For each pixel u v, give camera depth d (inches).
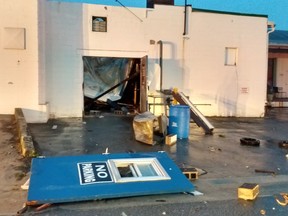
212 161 311.7
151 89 590.9
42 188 207.5
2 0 472.7
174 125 414.0
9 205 199.8
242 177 265.7
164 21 591.5
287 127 535.2
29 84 489.7
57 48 545.3
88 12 555.5
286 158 330.0
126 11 571.8
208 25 615.8
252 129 506.3
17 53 482.9
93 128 459.8
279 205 207.8
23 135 331.6
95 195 203.8
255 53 647.8
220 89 633.0
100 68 655.1
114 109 627.8
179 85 607.8
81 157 257.1
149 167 250.7
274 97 885.2
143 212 193.3
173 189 217.2
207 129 451.2
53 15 538.9
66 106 556.1
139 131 376.5
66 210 193.6
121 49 575.2
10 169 266.7
